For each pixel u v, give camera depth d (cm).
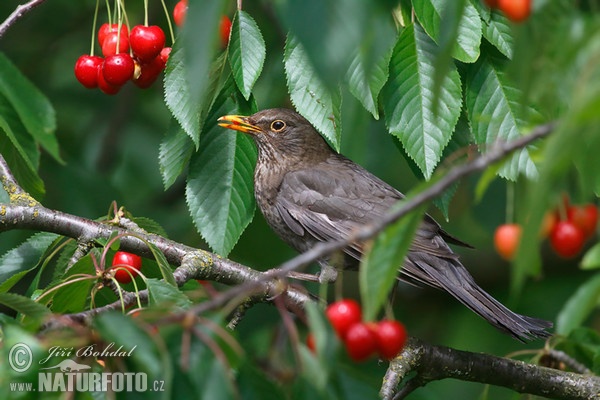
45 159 1480
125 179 1684
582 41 494
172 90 931
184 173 1650
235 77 925
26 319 667
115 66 958
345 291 1562
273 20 1400
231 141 1025
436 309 1617
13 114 1127
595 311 1380
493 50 956
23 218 985
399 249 546
